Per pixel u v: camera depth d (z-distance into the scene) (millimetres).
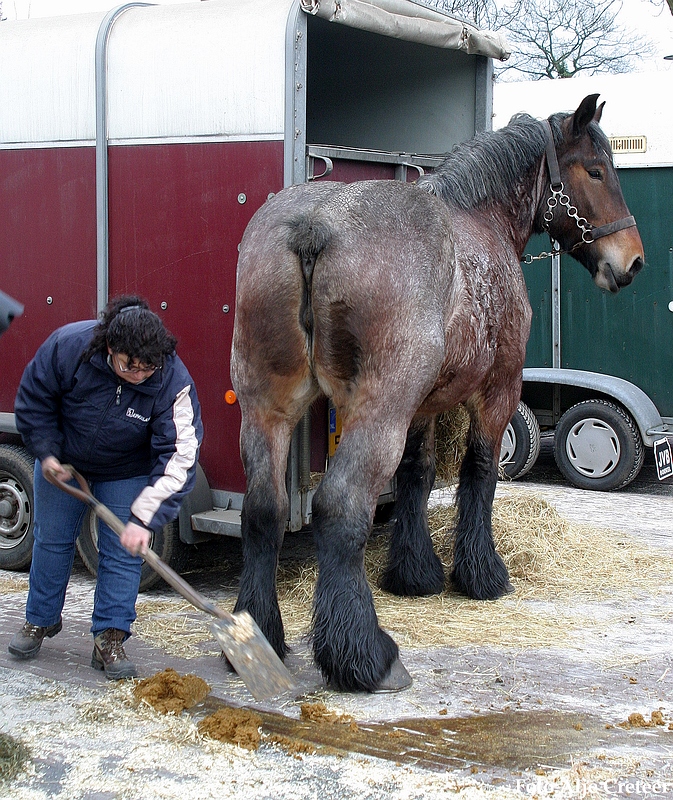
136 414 3611
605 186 5199
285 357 3854
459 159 4836
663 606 5000
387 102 6324
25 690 3793
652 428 7926
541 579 5391
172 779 3086
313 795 2992
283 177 4621
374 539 6027
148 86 4984
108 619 3857
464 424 5840
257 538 3951
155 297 5102
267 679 3252
